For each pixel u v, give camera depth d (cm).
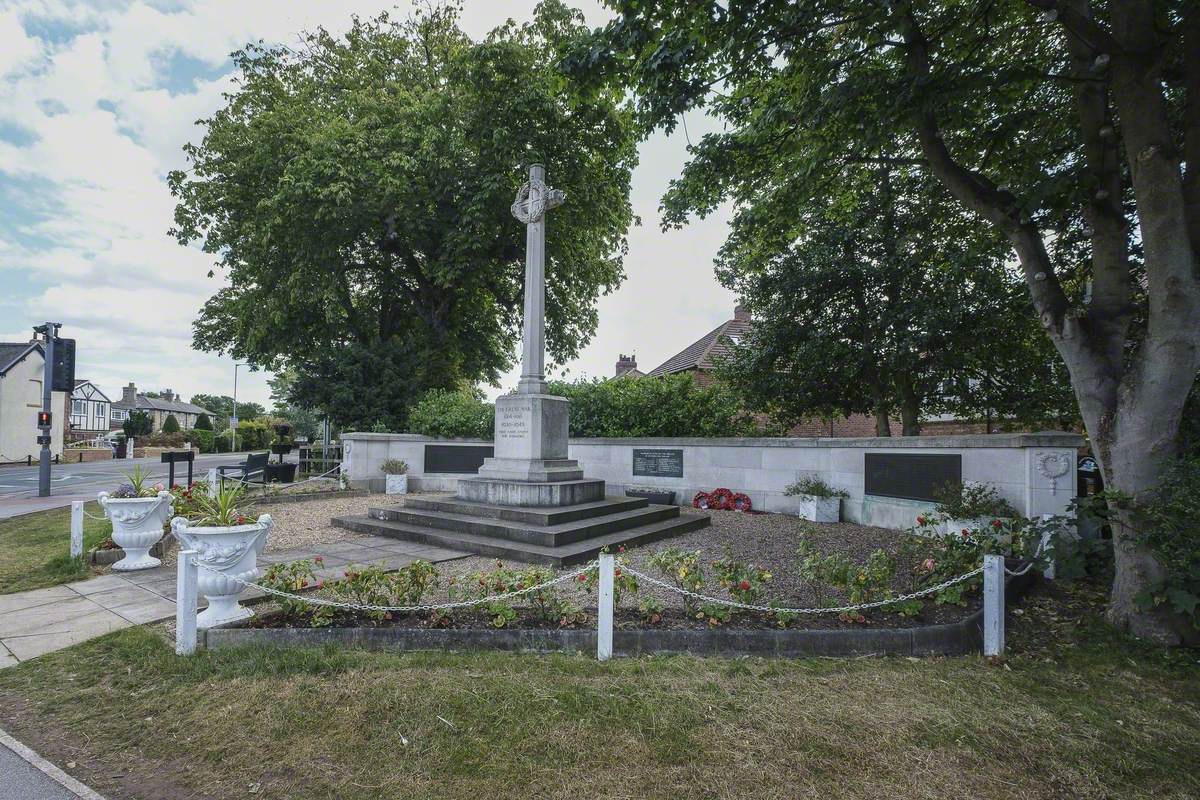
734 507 1261
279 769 327
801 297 1334
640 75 709
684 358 2595
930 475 941
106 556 774
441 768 325
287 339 2164
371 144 1808
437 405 1734
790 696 396
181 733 362
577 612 507
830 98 663
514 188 1823
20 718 382
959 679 433
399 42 2159
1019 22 786
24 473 2784
